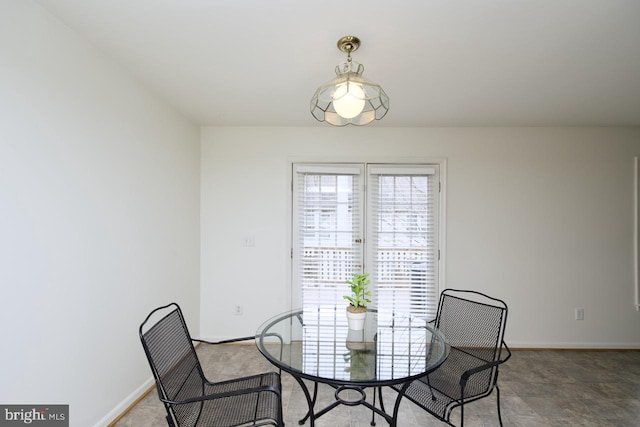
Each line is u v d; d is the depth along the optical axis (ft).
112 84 6.15
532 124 10.02
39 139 4.60
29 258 4.46
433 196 10.43
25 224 4.40
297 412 6.69
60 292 4.98
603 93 7.57
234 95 7.82
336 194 10.48
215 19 4.80
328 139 10.48
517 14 4.60
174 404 4.41
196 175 10.13
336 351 5.38
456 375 5.93
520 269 10.30
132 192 6.84
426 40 5.32
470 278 10.34
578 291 10.25
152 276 7.63
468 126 10.28
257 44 5.51
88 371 5.56
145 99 7.31
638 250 10.15
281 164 10.47
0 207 4.08
